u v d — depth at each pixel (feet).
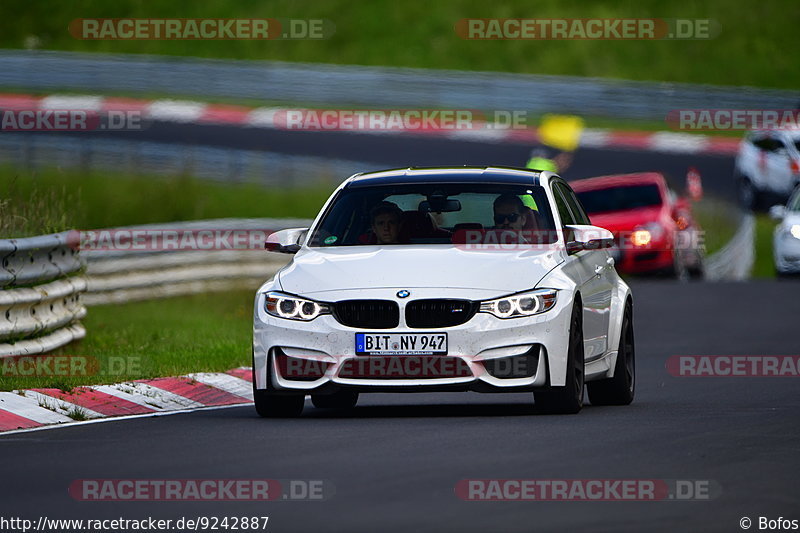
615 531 66.85
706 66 627.87
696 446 94.32
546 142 490.08
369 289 111.96
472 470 83.61
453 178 125.49
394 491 76.89
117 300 233.14
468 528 67.36
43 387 127.54
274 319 113.19
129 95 522.06
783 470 84.58
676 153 496.23
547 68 615.16
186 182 372.58
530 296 111.86
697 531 67.00
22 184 340.18
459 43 628.28
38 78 517.96
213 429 106.63
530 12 651.66
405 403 130.00
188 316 216.33
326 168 421.59
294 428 106.42
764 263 394.11
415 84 533.14
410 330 110.42
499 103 533.14
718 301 243.81
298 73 533.55
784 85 625.41
